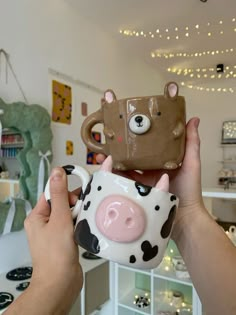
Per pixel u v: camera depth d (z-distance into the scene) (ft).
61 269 1.31
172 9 7.25
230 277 1.49
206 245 1.63
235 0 6.79
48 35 6.23
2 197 5.03
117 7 7.14
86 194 1.32
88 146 1.59
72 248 1.34
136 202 1.19
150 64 11.47
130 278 5.97
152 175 1.71
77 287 1.41
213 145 13.89
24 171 5.36
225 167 13.65
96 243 1.20
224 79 13.39
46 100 6.14
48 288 1.27
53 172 1.39
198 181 1.68
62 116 6.62
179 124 1.37
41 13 6.04
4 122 4.84
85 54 7.57
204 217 1.71
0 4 5.09
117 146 1.40
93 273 5.14
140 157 1.35
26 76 5.62
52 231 1.34
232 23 7.99
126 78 9.77
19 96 5.45
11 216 4.93
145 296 5.74
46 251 1.33
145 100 1.33
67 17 6.88
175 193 1.74
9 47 5.25
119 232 1.16
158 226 1.21
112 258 1.17
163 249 1.25
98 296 5.30
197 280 1.64
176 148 1.38
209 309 1.55
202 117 14.11
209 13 7.46
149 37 8.93
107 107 1.44
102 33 8.40
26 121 5.26
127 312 5.71
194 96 14.24
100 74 8.26
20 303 1.23
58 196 1.36
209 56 10.55
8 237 5.18
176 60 11.03
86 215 1.26
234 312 1.41
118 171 1.48
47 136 5.71
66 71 6.80
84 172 1.43
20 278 4.69
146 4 7.01
